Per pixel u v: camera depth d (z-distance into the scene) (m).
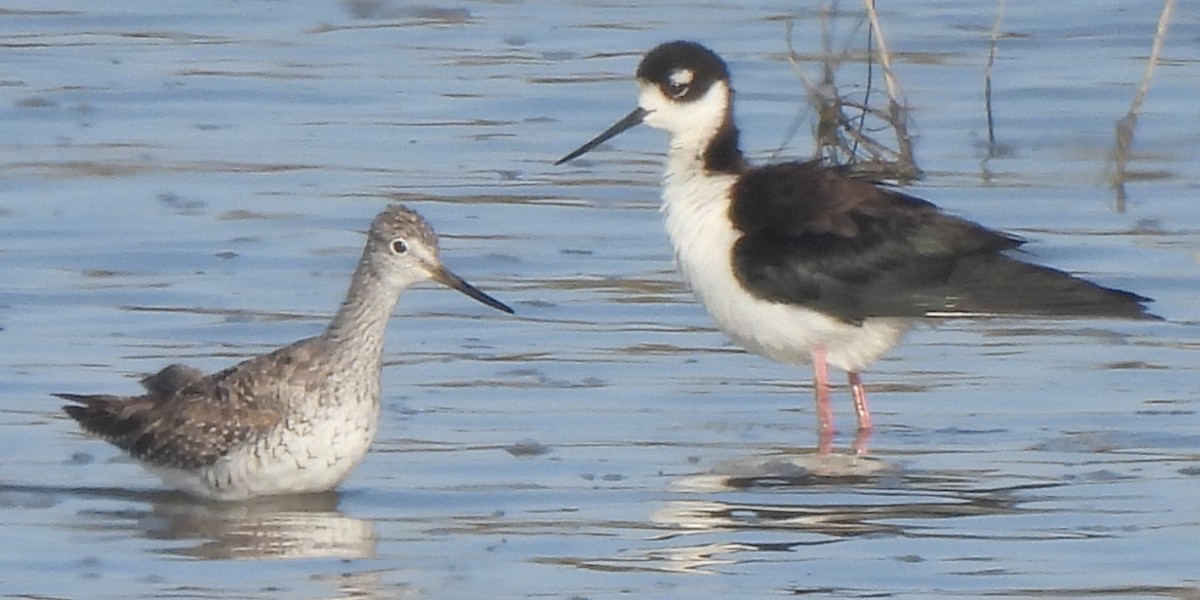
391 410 15.47
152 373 16.00
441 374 16.25
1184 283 18.27
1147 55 25.12
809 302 15.45
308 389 13.68
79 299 17.80
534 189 20.98
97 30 26.25
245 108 23.45
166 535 13.18
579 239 19.58
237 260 18.84
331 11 27.14
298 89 24.05
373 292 13.84
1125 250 19.09
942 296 15.33
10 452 14.64
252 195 20.61
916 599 12.07
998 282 15.32
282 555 12.83
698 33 25.86
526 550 12.88
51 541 13.05
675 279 18.58
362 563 12.68
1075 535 13.06
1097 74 24.42
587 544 12.96
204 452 13.68
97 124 22.77
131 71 24.62
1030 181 21.09
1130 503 13.62
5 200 20.28
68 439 14.91
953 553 12.77
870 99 23.27
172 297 17.92
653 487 14.02
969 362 16.72
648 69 16.33
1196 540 12.93
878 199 15.75
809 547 12.91
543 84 24.22
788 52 24.84
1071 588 12.22
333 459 13.76
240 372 13.88
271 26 26.55
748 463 14.55
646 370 16.47
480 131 22.81
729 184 15.91
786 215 15.63
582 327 17.42
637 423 15.34
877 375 16.50
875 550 12.84
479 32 26.27
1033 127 22.73
